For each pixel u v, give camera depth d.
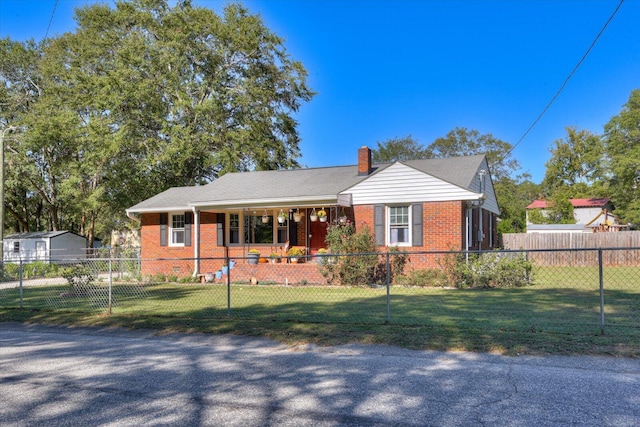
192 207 18.89
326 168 21.34
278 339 7.34
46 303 12.39
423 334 7.17
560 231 30.83
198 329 8.25
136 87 26.28
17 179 30.58
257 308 10.55
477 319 8.50
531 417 4.02
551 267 21.22
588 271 18.88
